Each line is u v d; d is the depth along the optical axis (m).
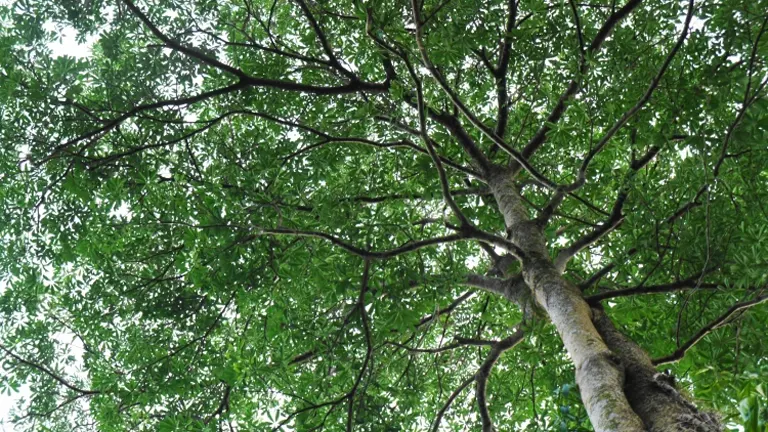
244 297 7.40
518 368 9.22
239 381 7.07
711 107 5.62
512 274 7.50
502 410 9.17
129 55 8.16
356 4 5.65
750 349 5.85
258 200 6.92
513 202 7.37
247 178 6.95
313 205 7.04
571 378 7.61
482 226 9.05
